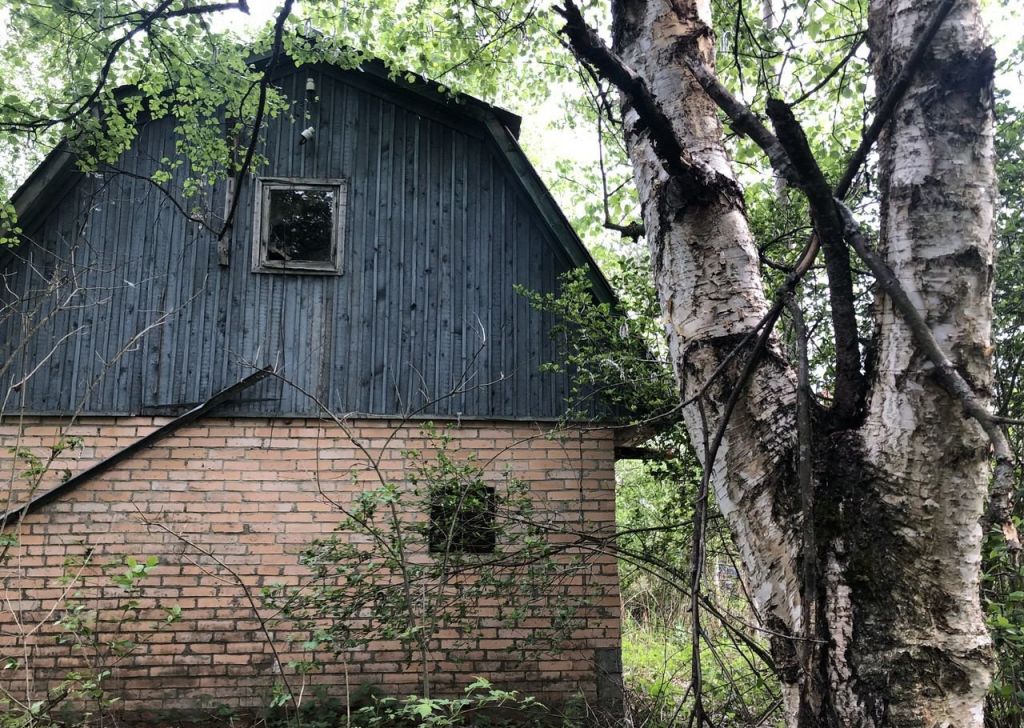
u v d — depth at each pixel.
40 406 6.44
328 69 7.40
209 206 7.02
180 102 6.39
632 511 7.45
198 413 6.48
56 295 6.28
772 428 2.07
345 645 4.87
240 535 6.37
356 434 6.64
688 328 2.31
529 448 6.66
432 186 7.20
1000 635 3.28
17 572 6.14
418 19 6.75
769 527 2.01
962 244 1.87
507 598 5.98
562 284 6.68
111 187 6.93
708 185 2.33
